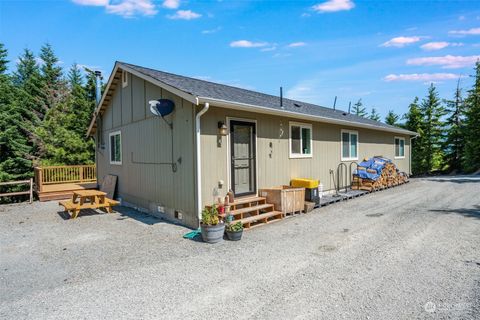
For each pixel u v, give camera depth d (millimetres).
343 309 2961
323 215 7445
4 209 9195
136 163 8812
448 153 22453
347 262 4219
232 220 6035
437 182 14562
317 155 10062
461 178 16594
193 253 4773
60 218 7777
